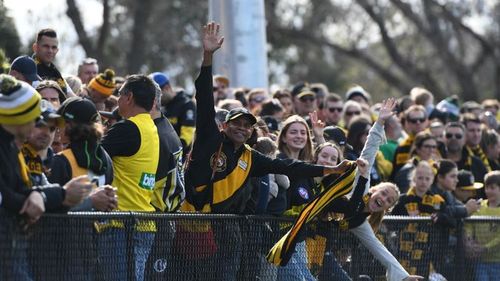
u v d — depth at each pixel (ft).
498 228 85.40
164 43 270.87
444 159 93.09
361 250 74.08
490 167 104.22
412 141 97.40
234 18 121.19
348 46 335.47
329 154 74.54
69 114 57.77
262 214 69.67
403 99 115.96
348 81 363.35
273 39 305.12
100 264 58.13
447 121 112.16
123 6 254.68
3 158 51.80
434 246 80.02
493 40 300.20
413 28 326.24
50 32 76.74
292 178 69.21
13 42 127.54
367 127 89.97
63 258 55.77
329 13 311.06
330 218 72.08
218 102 101.96
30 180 54.24
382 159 95.81
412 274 78.13
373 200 71.87
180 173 67.51
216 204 66.85
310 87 109.40
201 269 64.80
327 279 72.13
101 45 239.50
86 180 54.08
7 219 52.37
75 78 81.51
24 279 53.57
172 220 62.90
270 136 79.61
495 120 117.08
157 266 62.08
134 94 63.93
